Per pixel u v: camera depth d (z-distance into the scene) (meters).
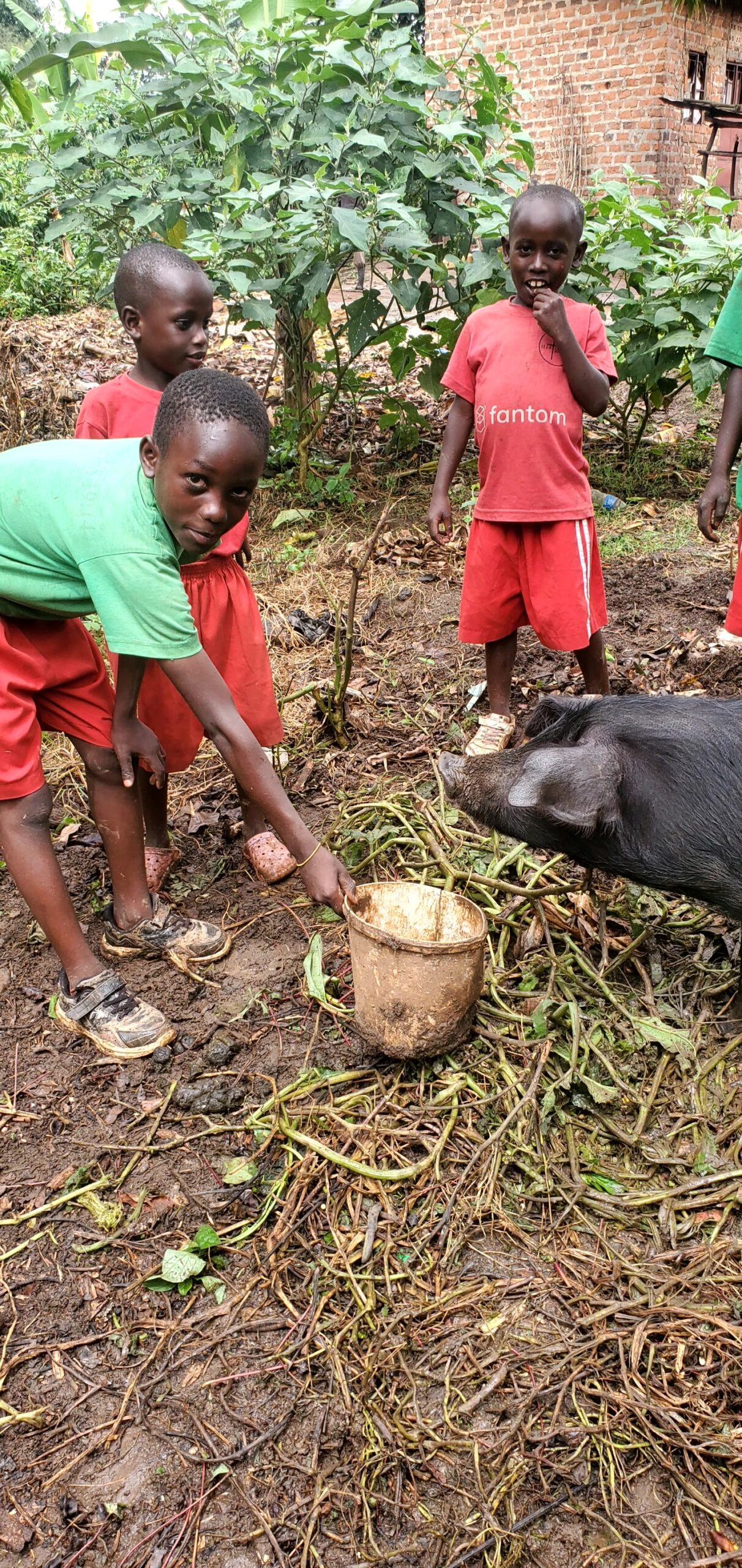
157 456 2.67
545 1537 2.01
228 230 6.01
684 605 5.58
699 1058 3.05
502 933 3.37
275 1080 2.93
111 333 10.09
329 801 4.19
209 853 4.04
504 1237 2.56
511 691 4.68
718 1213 2.62
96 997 3.10
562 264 4.02
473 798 3.12
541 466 4.05
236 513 2.73
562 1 14.59
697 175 15.12
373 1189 2.63
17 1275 2.52
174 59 6.68
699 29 14.37
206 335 3.52
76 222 6.74
